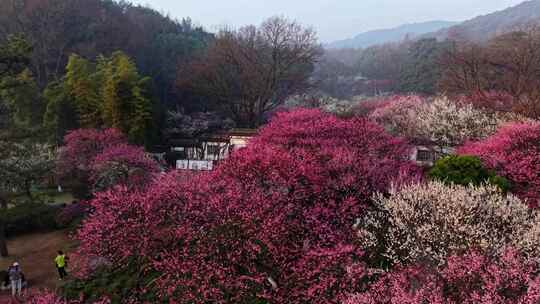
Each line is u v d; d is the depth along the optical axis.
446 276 8.71
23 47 16.88
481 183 12.68
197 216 11.16
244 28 55.53
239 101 49.03
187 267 10.07
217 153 33.28
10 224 21.11
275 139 18.27
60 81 36.81
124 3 79.00
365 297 8.63
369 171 14.90
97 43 50.75
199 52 58.41
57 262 15.75
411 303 7.98
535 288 7.95
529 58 38.06
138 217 11.36
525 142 15.86
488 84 39.31
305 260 10.41
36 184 22.64
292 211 12.48
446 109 23.77
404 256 10.82
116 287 11.81
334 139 17.86
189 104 52.50
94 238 11.34
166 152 36.00
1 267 17.52
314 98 46.75
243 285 9.95
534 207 13.67
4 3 45.34
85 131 26.12
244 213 10.73
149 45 57.34
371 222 12.02
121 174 22.41
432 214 11.11
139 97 31.94
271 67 47.91
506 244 10.12
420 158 23.98
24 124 19.19
